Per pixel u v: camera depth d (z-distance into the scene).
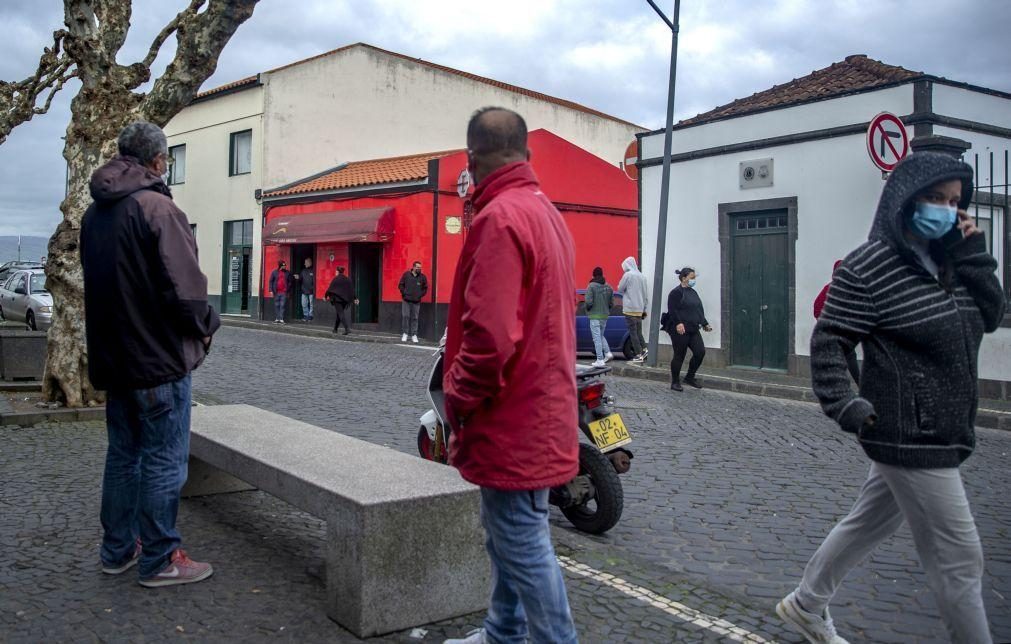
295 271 26.81
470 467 2.71
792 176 14.50
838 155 13.85
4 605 3.71
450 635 3.55
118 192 3.67
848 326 3.03
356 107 29.27
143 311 3.71
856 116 13.65
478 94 32.25
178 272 3.66
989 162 13.72
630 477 6.92
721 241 15.63
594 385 5.38
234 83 28.66
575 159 25.42
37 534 4.70
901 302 2.95
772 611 4.05
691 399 11.87
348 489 3.68
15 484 5.77
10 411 8.22
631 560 4.75
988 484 7.01
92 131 8.62
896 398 2.96
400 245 23.25
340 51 28.83
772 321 15.03
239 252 29.11
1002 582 4.59
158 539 3.91
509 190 2.74
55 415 8.27
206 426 5.32
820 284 14.13
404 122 30.41
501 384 2.58
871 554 5.05
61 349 8.61
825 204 14.04
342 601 3.57
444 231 22.75
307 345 19.03
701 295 16.03
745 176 15.19
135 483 4.09
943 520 2.94
